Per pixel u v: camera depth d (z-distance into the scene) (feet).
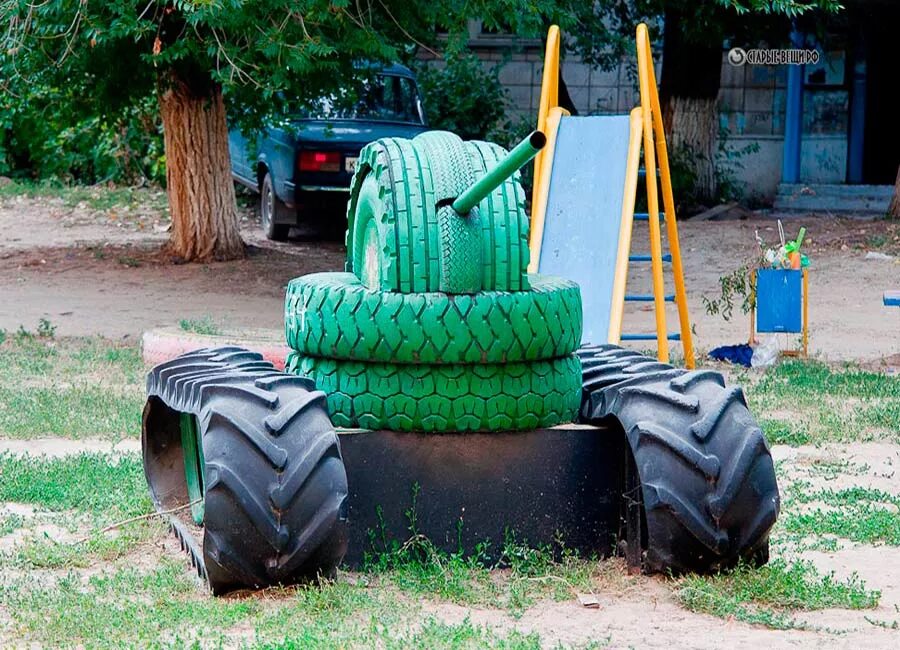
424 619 15.08
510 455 17.63
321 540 15.61
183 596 16.11
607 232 32.65
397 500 17.40
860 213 69.56
